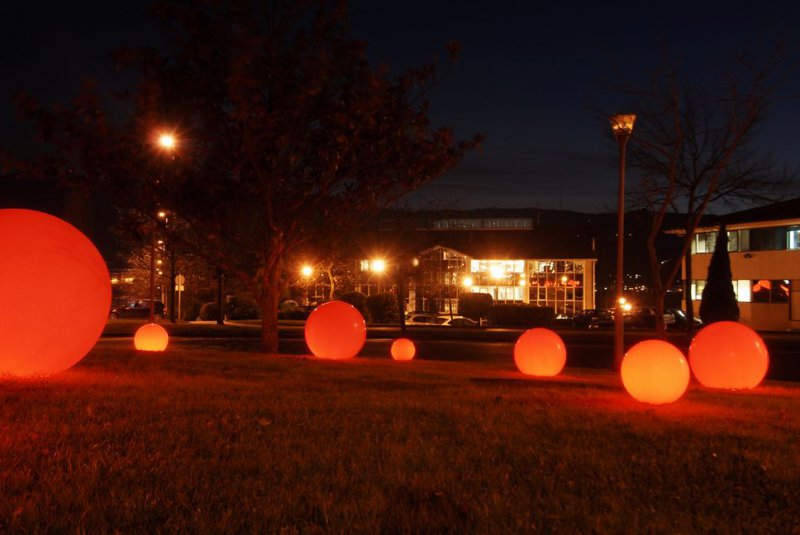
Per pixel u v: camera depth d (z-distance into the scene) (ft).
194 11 53.83
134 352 58.34
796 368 84.12
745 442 25.98
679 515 18.19
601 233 230.68
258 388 36.65
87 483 19.16
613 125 58.90
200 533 16.28
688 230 81.51
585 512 18.21
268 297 65.67
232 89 50.21
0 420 25.72
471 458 22.82
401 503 18.52
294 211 62.03
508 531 16.84
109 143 53.42
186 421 26.48
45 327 34.83
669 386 34.78
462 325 164.35
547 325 164.35
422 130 58.13
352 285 183.42
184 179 57.67
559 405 33.58
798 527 17.74
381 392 36.42
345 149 55.26
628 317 156.87
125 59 53.93
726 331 46.09
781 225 160.97
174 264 152.35
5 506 17.35
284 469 21.04
